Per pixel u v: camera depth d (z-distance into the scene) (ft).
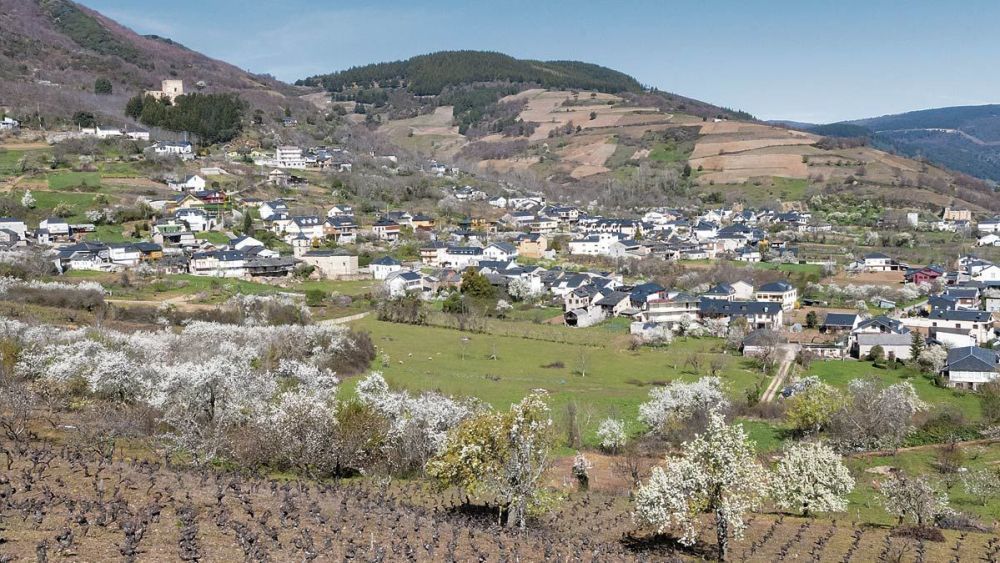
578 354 353.72
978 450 229.86
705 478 128.47
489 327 395.34
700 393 247.29
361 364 294.66
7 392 170.09
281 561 98.78
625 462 205.67
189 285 403.75
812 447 170.09
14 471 120.88
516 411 140.97
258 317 334.44
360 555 103.91
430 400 197.98
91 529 99.45
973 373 310.04
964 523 161.07
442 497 159.43
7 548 89.66
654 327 398.42
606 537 144.05
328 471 167.22
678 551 136.87
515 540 126.41
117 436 165.17
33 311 296.51
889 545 136.05
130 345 236.22
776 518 163.53
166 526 104.88
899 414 237.04
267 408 177.47
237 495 123.95
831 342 392.88
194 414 172.96
